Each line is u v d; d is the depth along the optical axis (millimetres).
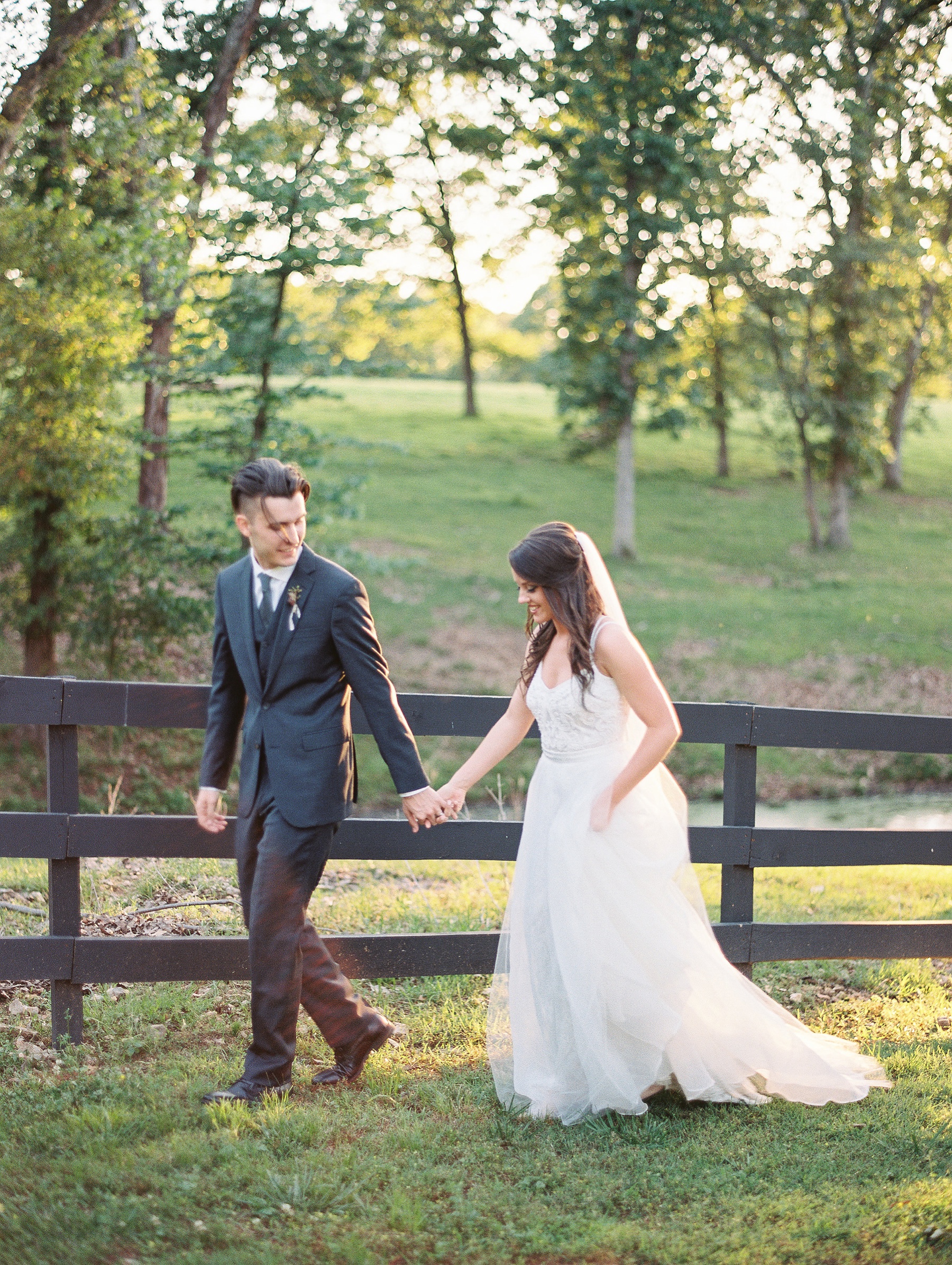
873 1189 3107
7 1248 2648
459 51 18812
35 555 14789
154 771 15609
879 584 26328
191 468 24453
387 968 4094
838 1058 3895
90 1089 3512
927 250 24781
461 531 28688
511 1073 3672
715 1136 3447
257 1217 2883
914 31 20406
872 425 28406
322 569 3496
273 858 3395
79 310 11719
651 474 37531
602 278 25812
